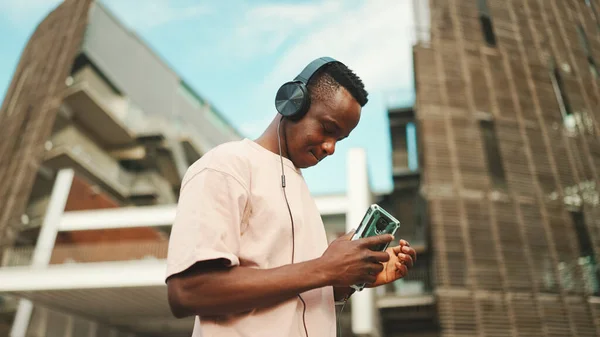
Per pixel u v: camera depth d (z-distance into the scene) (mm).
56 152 20516
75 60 23047
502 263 13156
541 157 15156
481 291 12719
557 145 15500
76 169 21812
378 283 1120
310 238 1080
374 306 14766
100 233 16484
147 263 12359
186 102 30781
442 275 12891
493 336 12172
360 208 14875
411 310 16109
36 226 19344
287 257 996
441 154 14648
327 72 1148
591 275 13367
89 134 23531
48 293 12805
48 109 20359
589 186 14953
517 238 13625
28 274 12570
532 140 15438
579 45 18234
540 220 14039
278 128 1170
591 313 12672
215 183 960
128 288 12391
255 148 1097
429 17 17500
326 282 888
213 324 893
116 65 24766
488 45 17297
